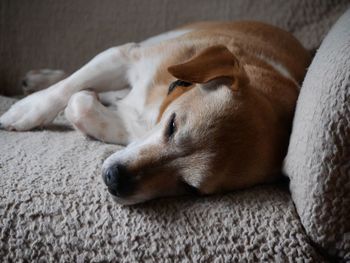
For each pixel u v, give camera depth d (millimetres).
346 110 462
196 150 550
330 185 470
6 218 493
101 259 481
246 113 565
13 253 485
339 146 465
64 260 484
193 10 970
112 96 792
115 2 961
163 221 501
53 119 718
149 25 967
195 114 562
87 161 584
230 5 971
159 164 550
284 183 594
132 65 764
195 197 554
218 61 562
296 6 952
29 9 936
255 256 481
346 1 943
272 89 642
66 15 948
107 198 519
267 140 576
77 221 496
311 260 482
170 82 695
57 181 531
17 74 927
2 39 922
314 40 938
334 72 485
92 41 953
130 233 491
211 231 492
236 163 553
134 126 695
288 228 494
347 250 479
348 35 541
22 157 579
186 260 479
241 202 528
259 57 731
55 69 940
